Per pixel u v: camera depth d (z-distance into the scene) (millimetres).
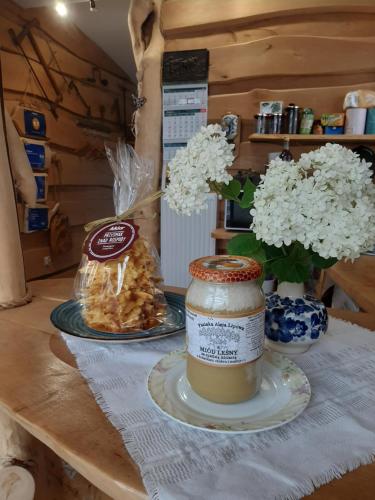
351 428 402
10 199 809
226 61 2086
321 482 325
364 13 1904
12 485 622
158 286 726
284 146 1943
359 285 1055
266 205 448
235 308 415
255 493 312
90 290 669
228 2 2031
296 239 448
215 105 2145
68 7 2564
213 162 481
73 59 3023
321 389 486
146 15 2154
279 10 1966
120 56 3549
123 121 3916
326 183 436
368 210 431
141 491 318
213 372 428
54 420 420
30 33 2541
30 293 887
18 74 2467
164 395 447
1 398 465
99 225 716
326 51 1956
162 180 2205
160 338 648
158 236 2232
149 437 387
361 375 525
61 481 776
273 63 2023
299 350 592
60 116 2924
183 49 2158
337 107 1991
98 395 468
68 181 3092
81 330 656
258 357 441
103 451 368
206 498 305
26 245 2697
